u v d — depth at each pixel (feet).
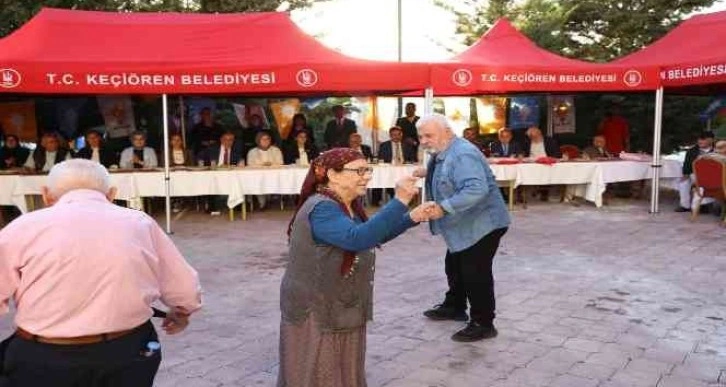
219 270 22.68
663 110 52.26
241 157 35.86
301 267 9.29
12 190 29.84
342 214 9.11
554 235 28.55
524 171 35.35
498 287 19.97
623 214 34.50
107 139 40.40
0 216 31.83
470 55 36.96
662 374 13.30
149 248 7.41
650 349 14.70
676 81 33.47
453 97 50.70
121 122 42.06
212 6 53.01
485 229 14.43
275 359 14.34
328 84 28.84
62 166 7.62
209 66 27.89
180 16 34.12
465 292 16.48
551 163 35.68
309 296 9.25
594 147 41.55
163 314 8.59
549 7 57.36
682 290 19.58
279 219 33.58
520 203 38.37
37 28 31.14
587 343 15.06
